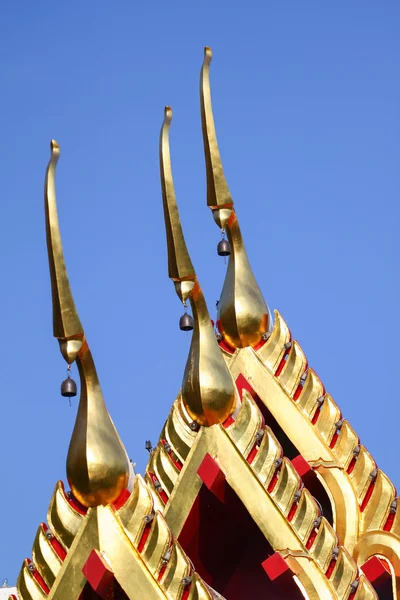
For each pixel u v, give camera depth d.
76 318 34.25
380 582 40.59
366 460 42.03
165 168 36.09
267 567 35.91
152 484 37.56
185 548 37.41
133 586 33.16
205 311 36.78
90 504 34.00
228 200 40.78
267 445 36.41
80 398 34.59
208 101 40.41
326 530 36.09
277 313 43.88
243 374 43.16
